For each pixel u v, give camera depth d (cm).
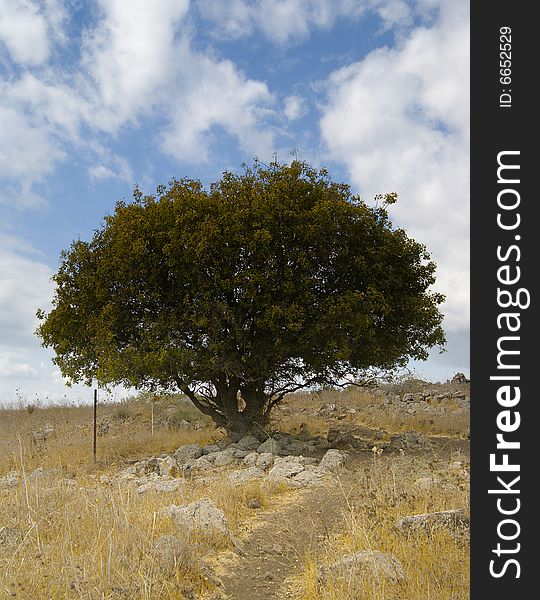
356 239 1692
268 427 1897
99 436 2203
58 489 1030
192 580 680
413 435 1733
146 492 1148
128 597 595
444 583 609
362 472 1206
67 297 1805
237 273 1611
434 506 865
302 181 1703
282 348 1616
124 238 1669
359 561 647
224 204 1669
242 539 859
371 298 1623
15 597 579
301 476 1247
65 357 1798
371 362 1728
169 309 1706
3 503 965
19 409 2947
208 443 1948
